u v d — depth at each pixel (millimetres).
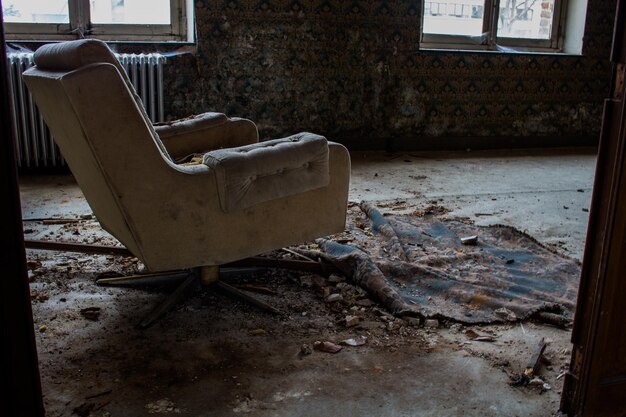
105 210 2312
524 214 3863
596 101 6301
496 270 2854
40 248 2924
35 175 4656
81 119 1896
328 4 5254
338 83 5457
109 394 1843
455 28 5949
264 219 2332
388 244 3135
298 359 2068
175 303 2400
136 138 1993
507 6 6055
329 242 3004
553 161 5617
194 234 2191
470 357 2104
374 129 5684
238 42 5098
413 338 2229
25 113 4445
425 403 1829
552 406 1827
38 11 4785
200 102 5117
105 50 1973
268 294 2566
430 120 5820
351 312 2422
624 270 1598
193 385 1902
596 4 6012
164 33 5148
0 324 1336
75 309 2391
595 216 1610
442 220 3641
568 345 2197
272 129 5375
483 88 5898
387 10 5426
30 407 1417
